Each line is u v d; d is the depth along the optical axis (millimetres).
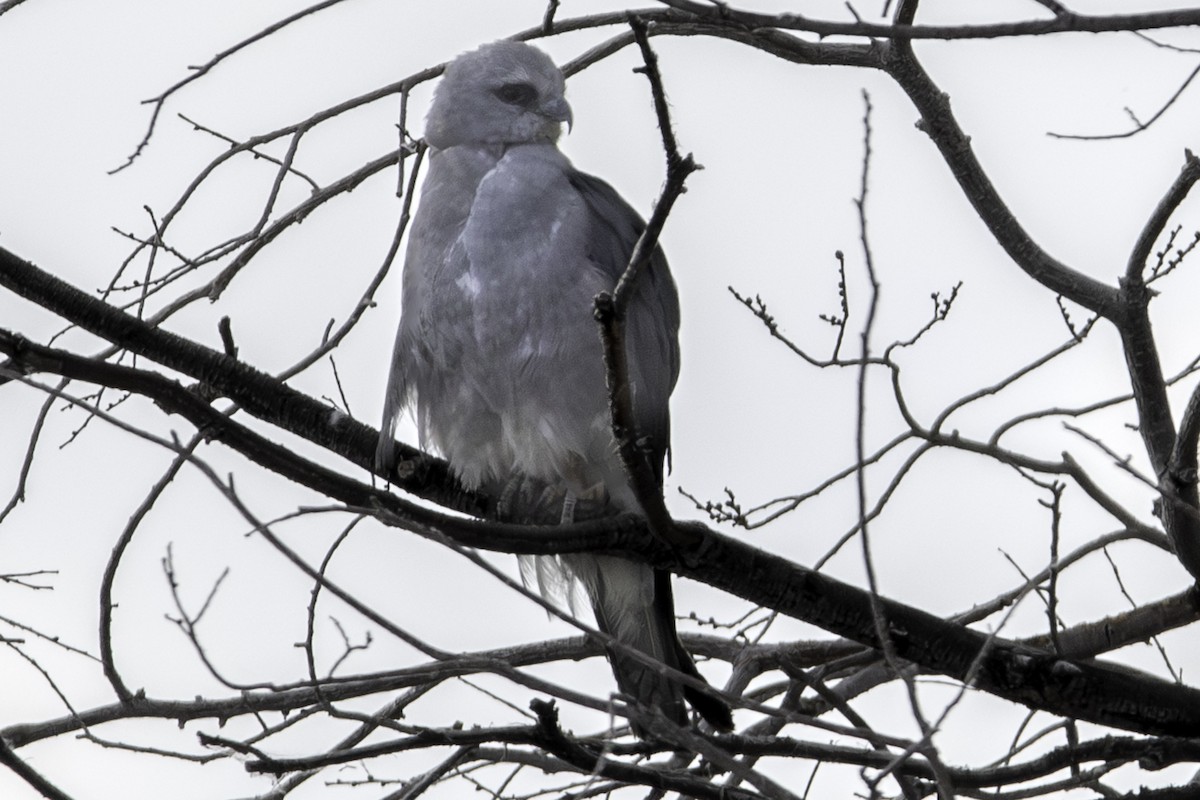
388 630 5445
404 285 8664
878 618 5547
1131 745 7199
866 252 5094
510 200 8375
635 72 5211
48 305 6969
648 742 7023
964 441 7703
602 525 6988
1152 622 7863
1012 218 7832
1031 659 7230
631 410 6188
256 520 5117
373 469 7652
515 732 6395
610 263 8461
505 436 8461
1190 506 6859
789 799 5828
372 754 6391
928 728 5676
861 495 5375
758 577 7086
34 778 6840
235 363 7301
